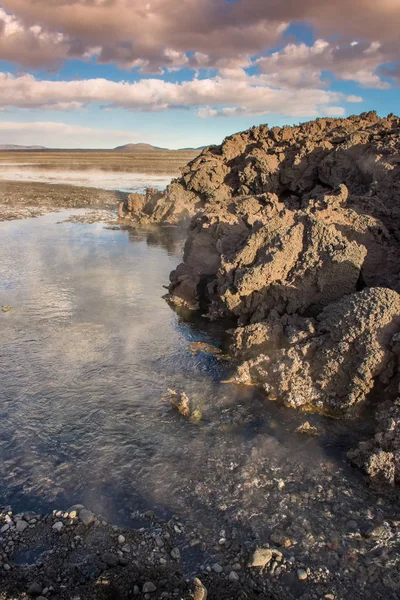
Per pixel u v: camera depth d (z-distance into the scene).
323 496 9.11
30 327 16.78
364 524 8.45
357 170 25.06
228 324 17.33
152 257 26.91
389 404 10.99
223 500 9.02
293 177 29.91
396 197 20.39
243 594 7.25
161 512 8.77
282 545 8.05
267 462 10.05
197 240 20.89
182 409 11.73
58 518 8.55
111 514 8.70
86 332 16.45
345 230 16.92
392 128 28.91
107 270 24.06
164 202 37.19
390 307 11.82
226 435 10.96
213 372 13.80
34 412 11.77
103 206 45.62
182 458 10.17
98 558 7.80
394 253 16.81
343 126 33.59
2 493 9.19
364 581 7.40
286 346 13.61
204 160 36.69
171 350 15.20
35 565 7.68
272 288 15.80
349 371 11.84
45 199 48.97
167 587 7.33
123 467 9.90
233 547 8.05
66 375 13.54
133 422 11.41
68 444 10.61
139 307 18.98
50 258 26.22
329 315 13.09
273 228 16.78
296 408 11.99
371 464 9.45
